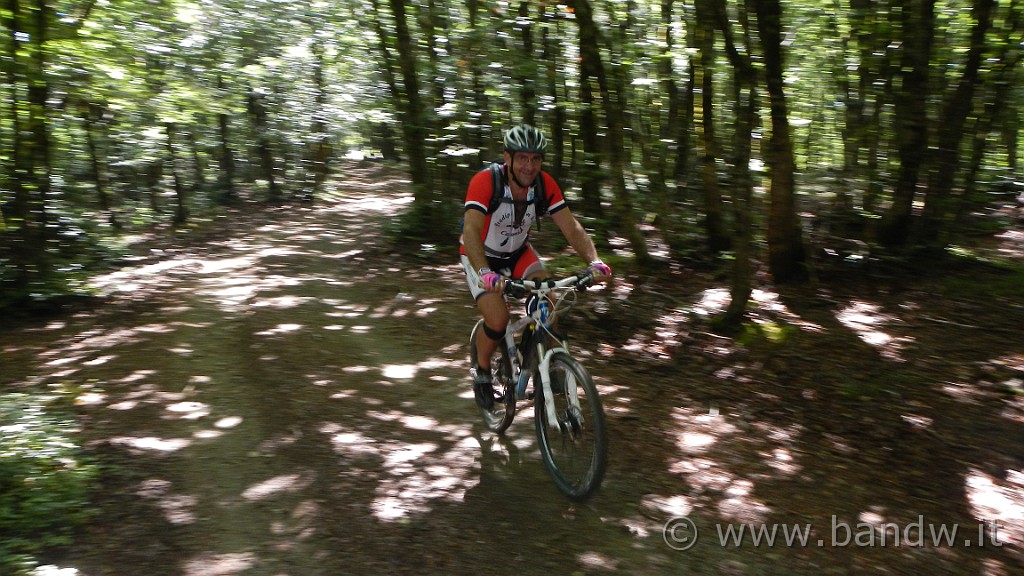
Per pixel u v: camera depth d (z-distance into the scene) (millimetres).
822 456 4488
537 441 4418
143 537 3461
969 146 8352
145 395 5230
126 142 13430
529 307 4012
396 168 23969
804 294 7355
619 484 4105
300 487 3969
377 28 11492
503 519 3742
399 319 7332
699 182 8945
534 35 10117
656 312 7016
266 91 17578
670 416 5008
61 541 3367
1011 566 3475
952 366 5641
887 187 8250
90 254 9906
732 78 8125
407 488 4016
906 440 4656
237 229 14047
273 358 6090
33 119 8188
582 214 10383
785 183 7477
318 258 10750
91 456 4199
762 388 5449
